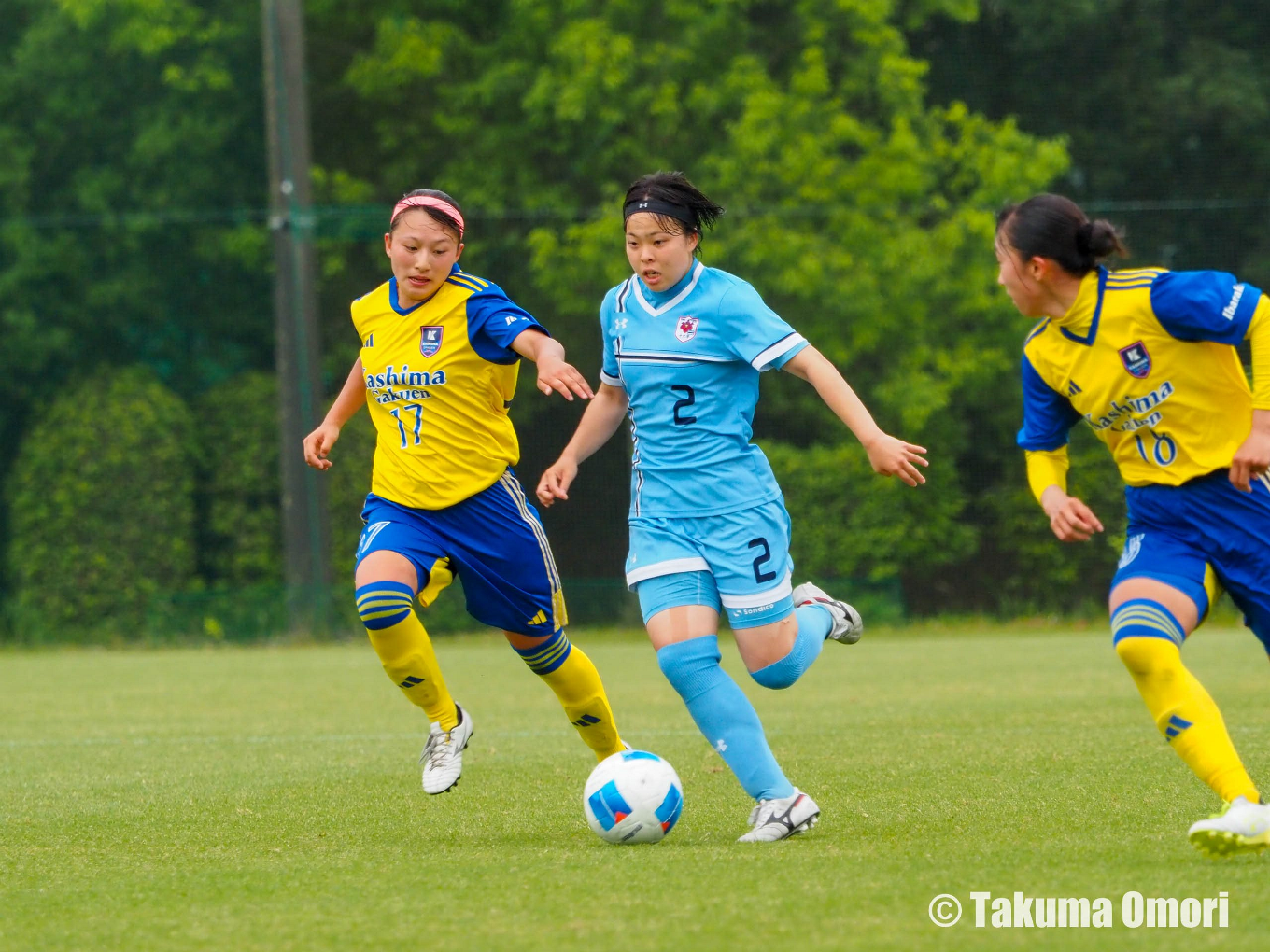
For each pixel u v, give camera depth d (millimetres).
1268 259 64750
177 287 71812
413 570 17672
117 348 71125
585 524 66125
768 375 66438
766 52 71688
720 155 68688
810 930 11391
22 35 72625
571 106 67188
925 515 64688
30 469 66562
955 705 32156
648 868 14008
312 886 13719
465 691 39188
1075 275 14133
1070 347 14328
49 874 14820
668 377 16172
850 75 70125
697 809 18484
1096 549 64125
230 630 62938
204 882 14070
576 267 66500
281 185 61031
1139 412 14125
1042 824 16266
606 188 69062
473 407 17953
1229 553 14070
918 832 15945
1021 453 65438
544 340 17094
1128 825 16109
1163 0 70125
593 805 15922
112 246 71188
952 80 72500
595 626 64375
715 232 65812
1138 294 13891
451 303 17891
